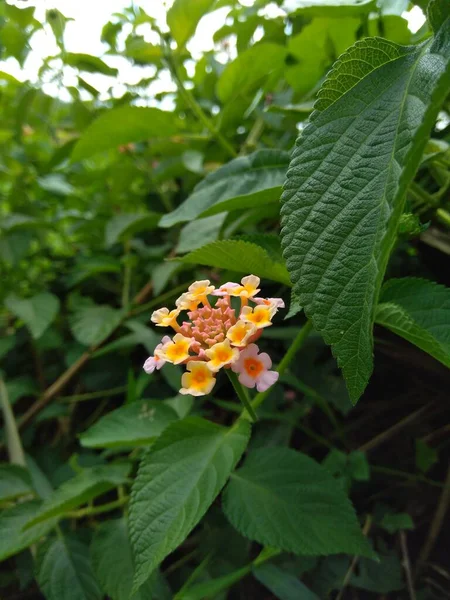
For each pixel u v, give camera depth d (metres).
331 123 0.08
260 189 0.12
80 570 0.13
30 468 0.17
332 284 0.07
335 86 0.08
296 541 0.10
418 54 0.08
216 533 0.14
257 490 0.11
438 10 0.08
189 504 0.09
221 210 0.12
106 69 0.22
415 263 0.17
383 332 0.16
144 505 0.10
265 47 0.15
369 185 0.07
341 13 0.13
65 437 0.20
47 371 0.22
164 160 0.21
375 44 0.08
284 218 0.08
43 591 0.13
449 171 0.12
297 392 0.17
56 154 0.22
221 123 0.17
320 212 0.08
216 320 0.10
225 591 0.13
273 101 0.18
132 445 0.13
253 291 0.10
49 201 0.26
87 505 0.17
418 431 0.16
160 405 0.14
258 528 0.10
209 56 0.19
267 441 0.15
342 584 0.13
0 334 0.24
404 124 0.07
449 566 0.14
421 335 0.09
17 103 0.23
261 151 0.13
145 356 0.21
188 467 0.10
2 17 0.22
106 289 0.23
